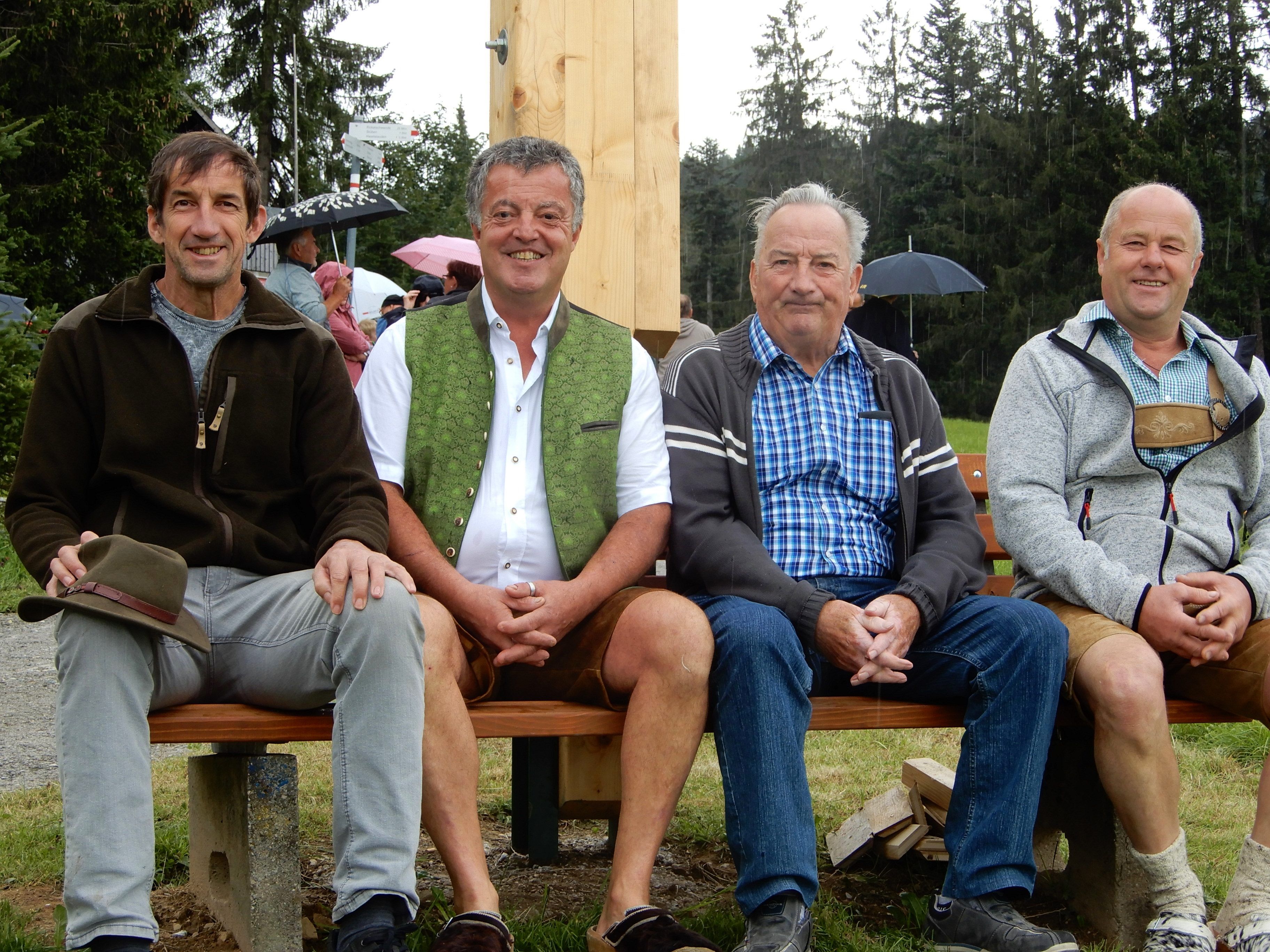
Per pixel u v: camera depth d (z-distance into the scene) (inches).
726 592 110.4
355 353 298.7
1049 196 2096.5
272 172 1510.8
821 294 117.0
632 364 115.0
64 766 84.8
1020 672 103.0
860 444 119.2
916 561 112.7
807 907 95.3
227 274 101.8
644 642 98.9
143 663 88.7
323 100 1529.3
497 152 112.6
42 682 220.8
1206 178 1958.7
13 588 309.7
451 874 93.4
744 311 2479.1
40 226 858.8
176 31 963.3
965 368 2055.9
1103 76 2137.1
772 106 2576.3
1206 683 114.3
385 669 88.9
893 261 561.3
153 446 99.6
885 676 103.7
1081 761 113.9
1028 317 2018.9
